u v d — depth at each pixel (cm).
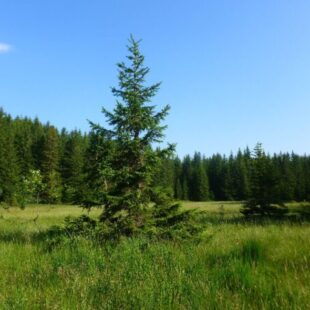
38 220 2612
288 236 992
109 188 1247
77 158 8656
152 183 1274
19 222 2331
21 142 9269
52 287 700
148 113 1241
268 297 585
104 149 1249
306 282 623
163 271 705
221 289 628
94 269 765
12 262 927
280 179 2672
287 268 702
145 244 954
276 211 2569
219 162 12788
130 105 1239
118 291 627
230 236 1197
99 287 652
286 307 538
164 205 1219
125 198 1170
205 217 2702
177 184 11894
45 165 8669
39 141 9150
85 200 1238
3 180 6781
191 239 1105
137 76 1267
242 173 11419
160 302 573
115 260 801
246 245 809
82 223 1206
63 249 991
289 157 12200
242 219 2431
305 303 543
